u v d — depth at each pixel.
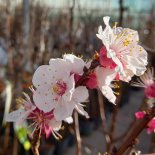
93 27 4.11
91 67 0.81
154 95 1.09
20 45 2.92
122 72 0.79
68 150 3.78
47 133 0.89
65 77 0.83
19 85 2.62
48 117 0.88
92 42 3.81
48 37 3.76
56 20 4.13
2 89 2.71
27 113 0.88
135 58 0.84
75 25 4.18
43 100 0.84
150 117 0.85
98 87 0.83
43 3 4.02
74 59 0.84
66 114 0.81
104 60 0.79
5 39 3.08
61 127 0.89
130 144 0.86
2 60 2.93
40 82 0.85
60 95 0.83
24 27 2.66
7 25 2.97
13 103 2.57
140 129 0.85
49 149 3.49
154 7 5.79
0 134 3.38
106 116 4.32
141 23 5.80
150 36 4.49
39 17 3.52
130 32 0.88
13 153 2.99
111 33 0.85
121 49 0.84
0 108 3.27
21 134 2.13
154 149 2.55
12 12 3.31
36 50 3.39
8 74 2.73
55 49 3.71
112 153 0.89
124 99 5.11
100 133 4.23
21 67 2.70
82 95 0.81
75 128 1.43
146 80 1.13
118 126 4.14
